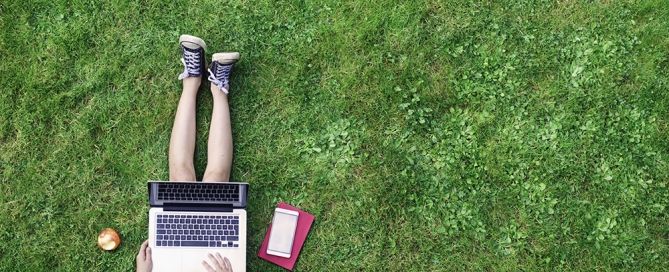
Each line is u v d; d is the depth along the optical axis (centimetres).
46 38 407
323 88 419
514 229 411
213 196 365
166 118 405
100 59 407
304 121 414
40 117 397
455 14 434
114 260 387
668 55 434
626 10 437
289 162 410
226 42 418
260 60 418
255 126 411
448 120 421
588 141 423
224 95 401
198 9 418
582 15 437
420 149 417
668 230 416
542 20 434
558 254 410
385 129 418
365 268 402
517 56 431
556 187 417
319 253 401
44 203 391
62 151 396
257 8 423
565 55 432
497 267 408
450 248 407
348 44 424
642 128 425
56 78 403
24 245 385
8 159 393
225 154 388
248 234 397
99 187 396
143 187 397
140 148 401
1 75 399
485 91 424
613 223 414
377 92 421
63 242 387
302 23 424
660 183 421
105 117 400
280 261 396
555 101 428
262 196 404
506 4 435
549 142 422
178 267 357
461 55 429
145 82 408
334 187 409
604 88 429
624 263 411
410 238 407
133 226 392
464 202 412
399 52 427
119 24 412
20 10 406
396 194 410
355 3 428
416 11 431
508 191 415
